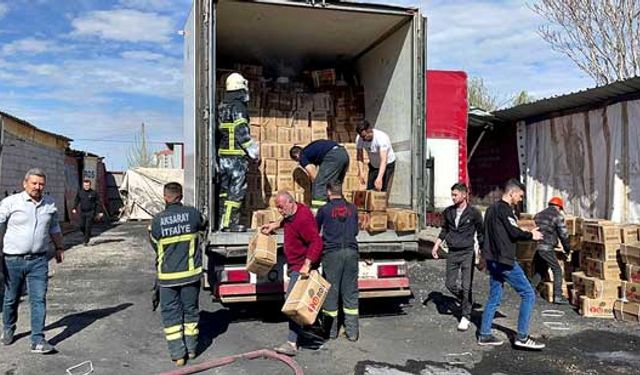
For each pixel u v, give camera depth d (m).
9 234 5.42
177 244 5.08
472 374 4.89
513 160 11.49
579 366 5.11
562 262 7.95
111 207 26.16
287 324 6.46
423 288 8.48
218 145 6.25
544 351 5.55
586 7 14.48
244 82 6.36
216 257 5.85
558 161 10.01
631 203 8.26
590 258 7.32
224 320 6.62
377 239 6.20
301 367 5.04
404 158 6.93
